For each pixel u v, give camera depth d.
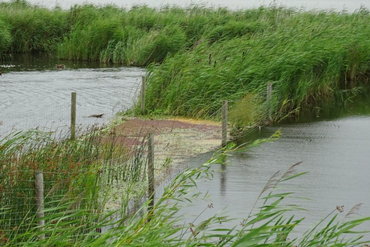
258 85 22.86
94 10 45.19
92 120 20.70
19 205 9.55
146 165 14.41
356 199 12.78
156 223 7.50
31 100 24.48
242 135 19.31
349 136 19.59
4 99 24.55
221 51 25.09
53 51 43.19
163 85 23.06
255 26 38.84
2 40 40.38
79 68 35.97
